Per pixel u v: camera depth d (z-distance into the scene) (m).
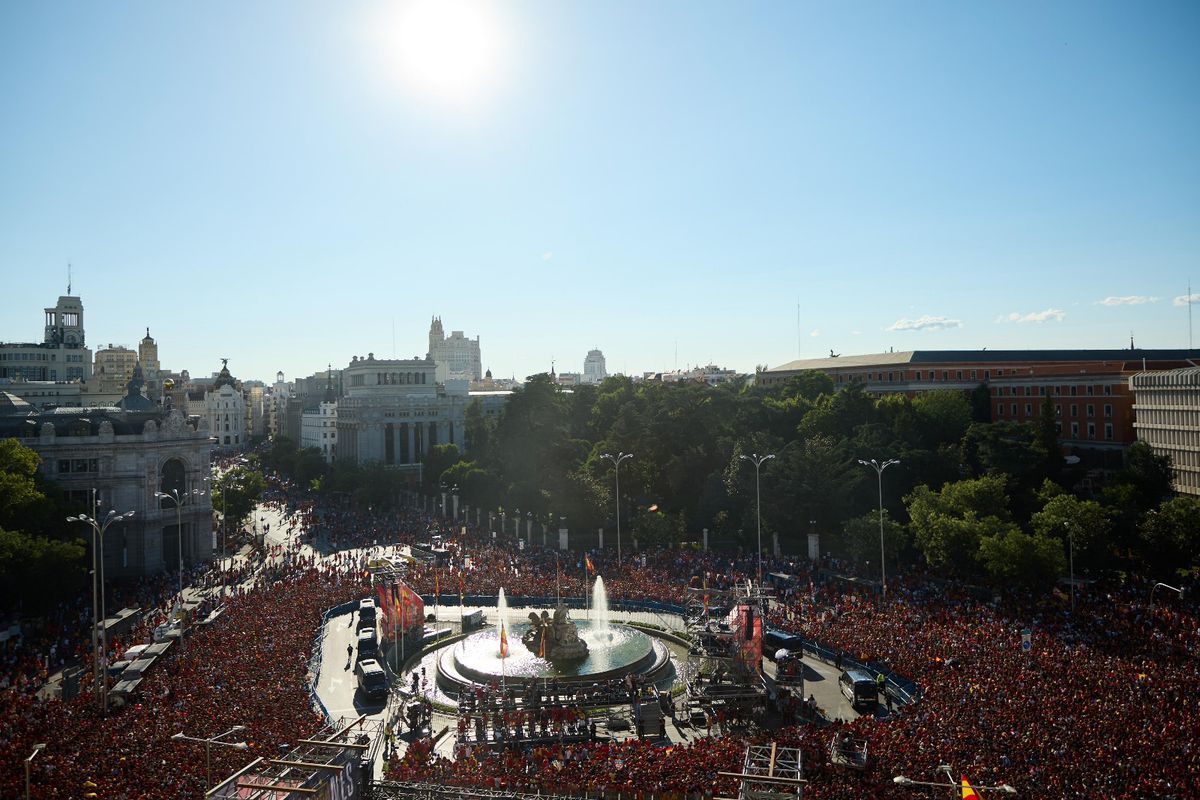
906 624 82.50
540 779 51.41
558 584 104.69
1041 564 89.75
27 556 89.81
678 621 98.06
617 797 50.16
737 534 127.06
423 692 77.00
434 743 61.69
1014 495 122.50
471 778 52.16
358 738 52.72
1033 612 85.19
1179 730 52.31
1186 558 99.94
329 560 134.50
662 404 156.25
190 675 69.50
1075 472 135.12
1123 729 52.72
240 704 61.00
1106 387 159.12
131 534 125.75
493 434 186.12
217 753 50.22
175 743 52.09
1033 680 63.03
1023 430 134.88
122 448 125.19
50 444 122.50
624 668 77.75
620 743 59.00
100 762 49.47
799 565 111.44
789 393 178.62
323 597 102.31
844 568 110.88
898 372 199.88
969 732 53.50
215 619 91.06
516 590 108.94
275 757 48.53
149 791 45.22
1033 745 50.53
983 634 76.56
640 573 112.38
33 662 79.00
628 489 142.75
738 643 71.56
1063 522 99.94
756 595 89.00
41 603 92.31
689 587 101.62
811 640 84.62
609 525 138.88
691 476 142.25
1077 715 55.34
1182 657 70.19
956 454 132.00
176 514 130.00
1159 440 140.00
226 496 159.75
